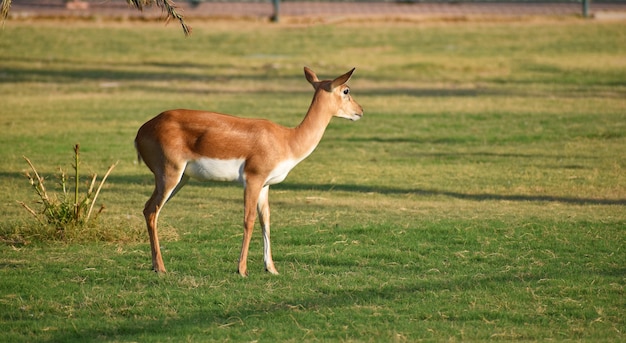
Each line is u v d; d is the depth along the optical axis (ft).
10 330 80.48
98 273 97.19
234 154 95.35
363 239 114.93
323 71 310.04
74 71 303.89
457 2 466.70
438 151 187.73
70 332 80.07
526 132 208.74
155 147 95.71
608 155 181.88
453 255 107.76
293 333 80.33
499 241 114.32
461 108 244.42
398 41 378.73
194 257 105.29
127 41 365.40
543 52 357.61
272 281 95.86
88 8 427.33
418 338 79.15
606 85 288.10
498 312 86.17
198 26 400.47
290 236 115.96
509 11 448.24
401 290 93.20
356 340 78.48
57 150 180.86
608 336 80.12
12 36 362.12
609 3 475.72
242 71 311.88
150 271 98.22
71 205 114.21
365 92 273.13
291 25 408.46
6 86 272.31
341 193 147.64
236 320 83.61
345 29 400.88
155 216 96.94
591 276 98.48
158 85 280.72
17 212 126.00
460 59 339.98
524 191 148.77
